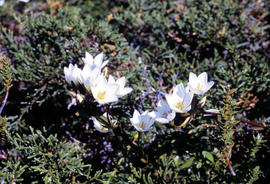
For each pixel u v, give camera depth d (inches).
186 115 25.8
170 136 29.4
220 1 34.9
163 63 33.5
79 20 33.1
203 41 34.2
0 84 30.9
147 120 26.8
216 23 34.0
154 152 29.2
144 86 31.0
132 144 27.8
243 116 30.1
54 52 32.4
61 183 26.6
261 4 35.9
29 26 32.9
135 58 32.6
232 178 27.0
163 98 30.5
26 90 31.9
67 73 26.0
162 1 37.9
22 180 26.5
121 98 30.2
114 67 32.0
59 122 32.8
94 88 25.0
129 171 28.6
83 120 31.7
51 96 31.8
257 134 28.8
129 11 35.8
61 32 32.1
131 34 35.6
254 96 32.3
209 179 27.3
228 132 26.7
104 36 32.2
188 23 34.6
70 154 27.1
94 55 31.4
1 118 28.2
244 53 33.7
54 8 38.5
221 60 33.4
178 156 28.5
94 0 40.5
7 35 32.9
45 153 27.1
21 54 31.5
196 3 36.4
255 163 27.6
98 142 30.7
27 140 29.0
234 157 28.7
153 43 35.3
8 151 27.8
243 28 34.3
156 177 28.0
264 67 31.7
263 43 34.8
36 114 32.8
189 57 34.8
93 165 29.8
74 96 31.1
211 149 28.7
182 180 28.0
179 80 30.9
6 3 38.9
